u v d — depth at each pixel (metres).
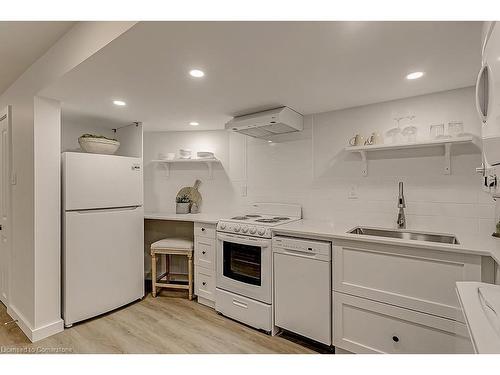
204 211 3.46
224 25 1.22
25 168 2.22
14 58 2.02
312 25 1.22
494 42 0.87
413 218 2.20
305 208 2.78
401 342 1.67
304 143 2.78
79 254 2.35
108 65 1.62
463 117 2.01
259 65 1.64
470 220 1.98
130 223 2.78
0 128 2.73
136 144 3.08
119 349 2.00
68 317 2.29
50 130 2.19
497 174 0.91
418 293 1.62
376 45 1.41
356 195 2.48
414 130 2.17
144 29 1.25
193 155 3.51
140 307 2.73
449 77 1.83
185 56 1.51
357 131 2.48
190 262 2.91
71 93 2.08
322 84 1.94
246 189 3.21
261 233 2.28
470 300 0.94
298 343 2.12
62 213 2.30
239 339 2.16
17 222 2.38
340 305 1.90
